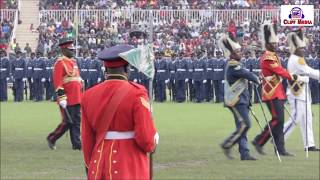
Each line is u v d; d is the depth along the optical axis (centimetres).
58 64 3102
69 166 2708
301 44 3088
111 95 1356
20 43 9719
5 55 6581
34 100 6412
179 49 8762
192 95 6231
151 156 1416
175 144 3341
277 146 2984
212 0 9762
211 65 6094
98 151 1359
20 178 2441
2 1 10019
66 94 3122
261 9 9200
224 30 9144
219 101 6088
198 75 6128
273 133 2967
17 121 4494
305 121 3116
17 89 6369
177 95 6203
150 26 2439
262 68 2964
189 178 2436
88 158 1396
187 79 6181
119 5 9988
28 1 9956
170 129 3988
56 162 2808
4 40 9662
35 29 9788
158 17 9562
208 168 2656
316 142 3488
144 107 1339
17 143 3409
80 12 9706
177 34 9300
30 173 2547
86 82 6250
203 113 5000
